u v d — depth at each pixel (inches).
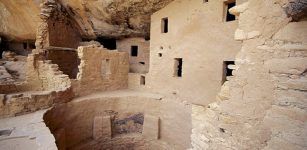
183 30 323.9
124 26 430.6
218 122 124.5
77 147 309.1
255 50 105.7
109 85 406.9
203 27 290.5
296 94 91.0
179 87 337.4
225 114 120.0
